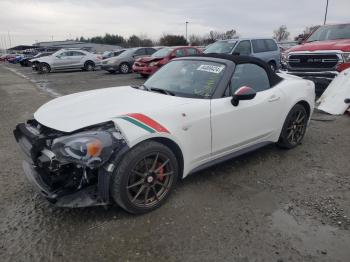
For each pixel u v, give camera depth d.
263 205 3.28
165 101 3.37
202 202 3.33
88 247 2.68
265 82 4.27
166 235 2.82
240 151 3.98
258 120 4.02
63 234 2.84
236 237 2.79
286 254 2.59
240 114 3.75
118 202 2.94
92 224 2.97
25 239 2.78
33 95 10.85
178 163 3.38
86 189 2.96
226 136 3.68
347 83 7.12
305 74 8.13
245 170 4.09
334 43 7.94
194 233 2.84
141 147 2.93
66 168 2.84
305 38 10.09
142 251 2.63
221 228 2.91
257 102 3.96
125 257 2.56
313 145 5.00
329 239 2.77
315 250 2.63
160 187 3.25
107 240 2.76
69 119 2.99
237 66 3.89
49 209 3.23
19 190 3.63
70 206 2.81
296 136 4.84
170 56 15.14
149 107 3.18
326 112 6.95
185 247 2.67
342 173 4.02
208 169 4.10
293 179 3.85
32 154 2.92
